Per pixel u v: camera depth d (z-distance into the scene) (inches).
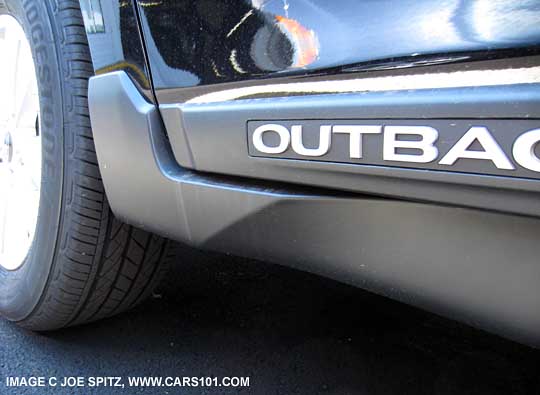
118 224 52.4
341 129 30.9
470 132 26.1
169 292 73.7
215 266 81.3
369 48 29.6
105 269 54.7
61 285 54.6
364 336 63.1
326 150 31.9
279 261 37.8
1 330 66.4
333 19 31.0
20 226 63.4
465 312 29.8
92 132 47.4
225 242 40.1
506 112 24.9
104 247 52.9
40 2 51.5
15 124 63.6
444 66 27.1
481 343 61.2
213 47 37.1
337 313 68.2
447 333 63.6
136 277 58.0
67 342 62.9
